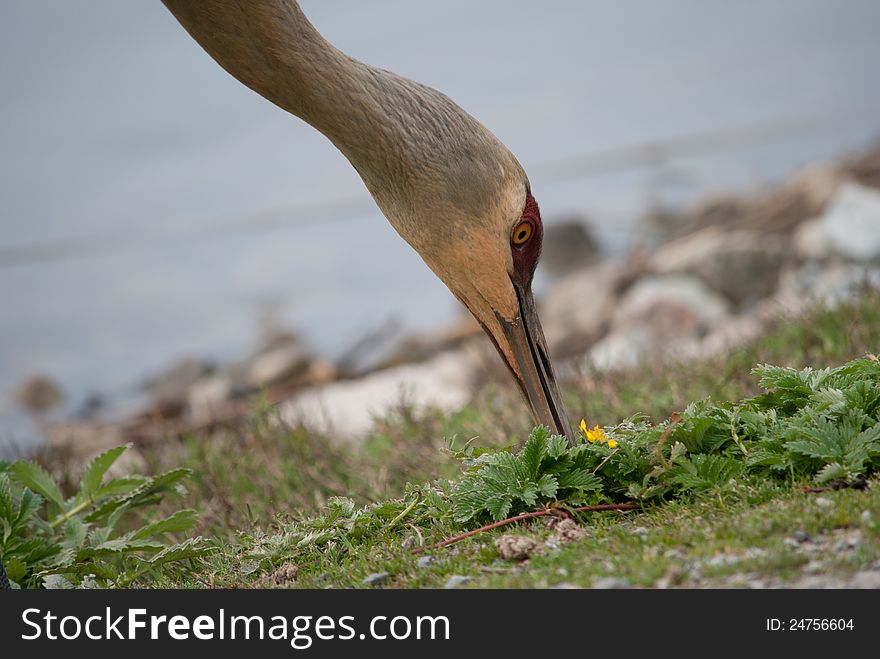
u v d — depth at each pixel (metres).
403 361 19.34
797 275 18.28
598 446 7.21
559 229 24.97
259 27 8.05
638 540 6.37
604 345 16.83
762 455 6.95
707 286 18.56
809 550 5.95
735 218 24.11
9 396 22.75
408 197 8.45
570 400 10.73
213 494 9.98
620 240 25.56
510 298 8.60
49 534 8.13
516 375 8.69
